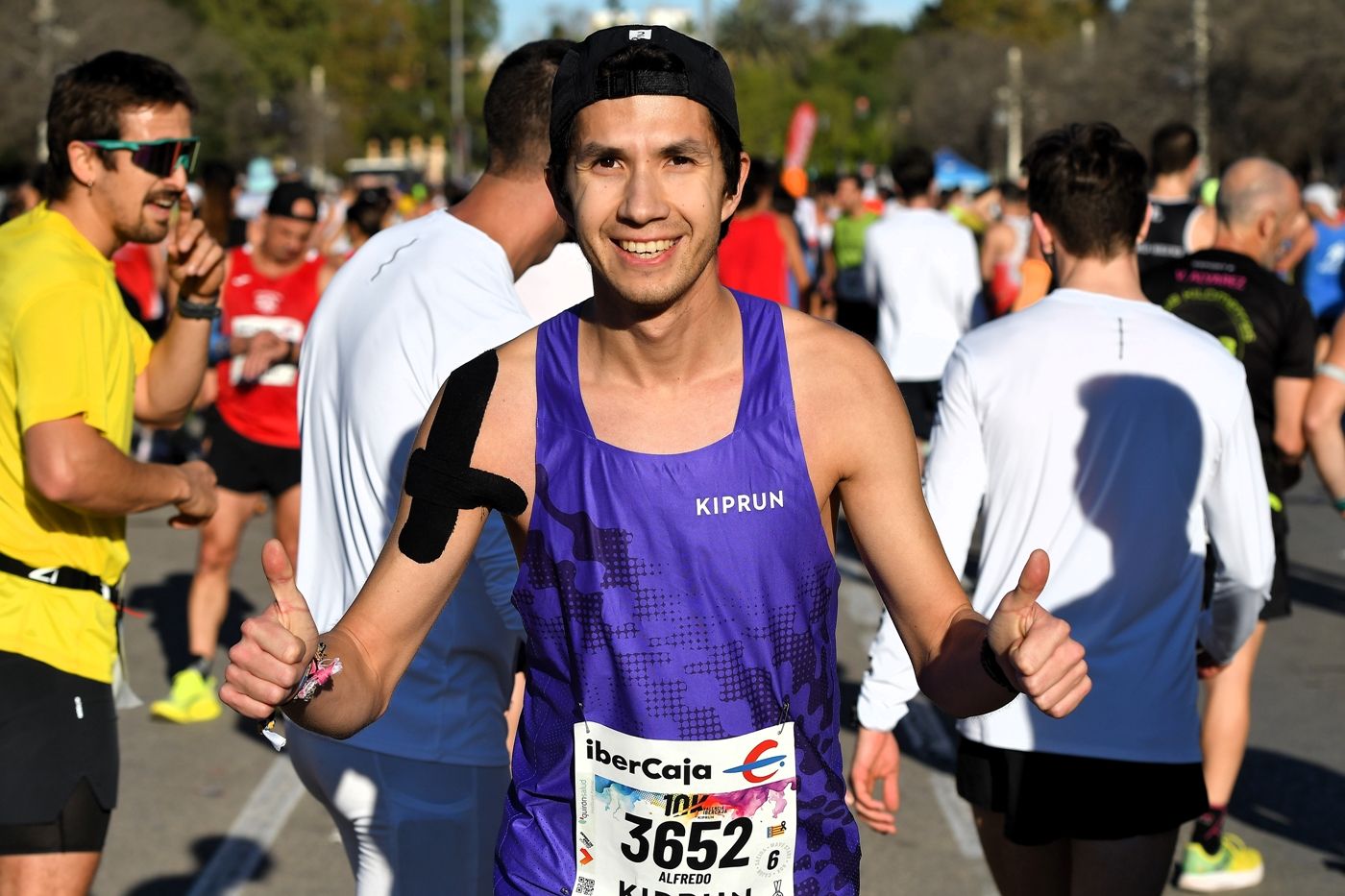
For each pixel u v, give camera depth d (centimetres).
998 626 190
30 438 298
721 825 207
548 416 209
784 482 206
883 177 3584
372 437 291
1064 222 335
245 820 510
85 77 324
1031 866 330
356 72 8988
